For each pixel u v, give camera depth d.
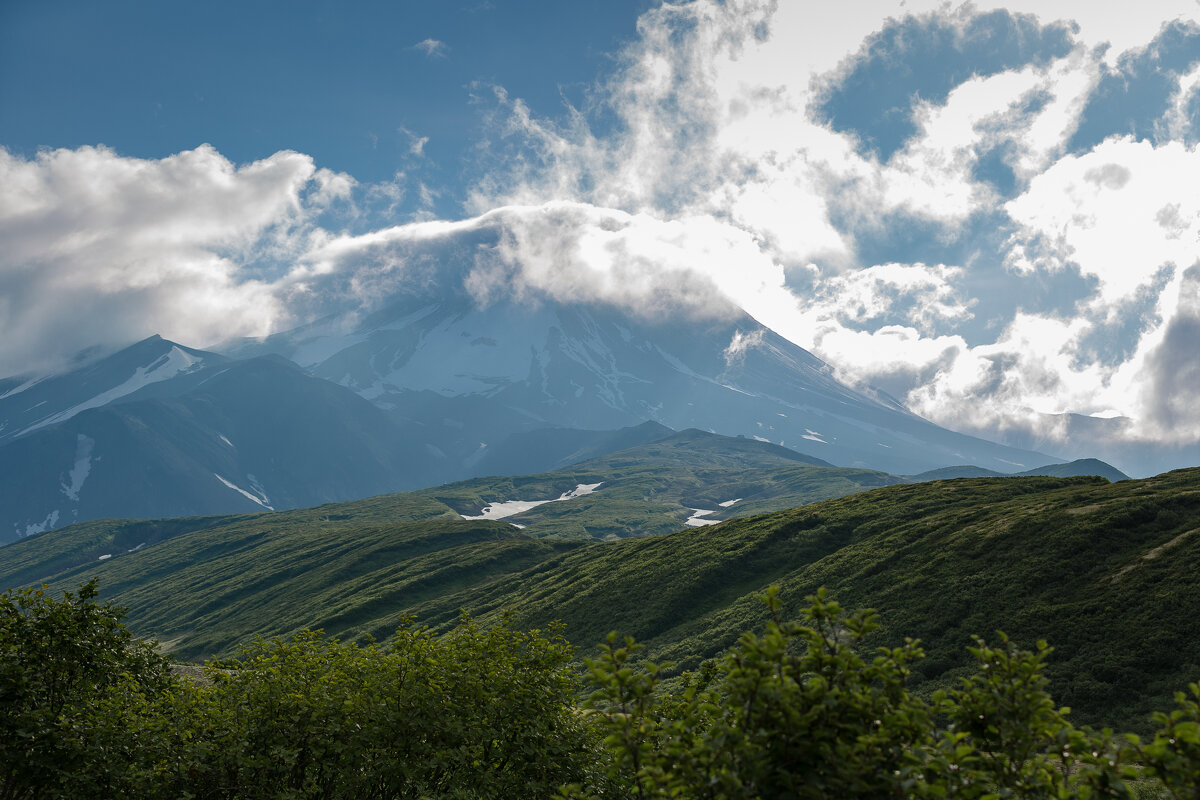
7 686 15.90
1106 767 6.61
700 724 12.12
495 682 17.31
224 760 15.61
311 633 19.56
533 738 16.48
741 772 6.74
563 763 16.66
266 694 16.61
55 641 17.84
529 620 118.12
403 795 17.06
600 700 8.34
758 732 7.00
